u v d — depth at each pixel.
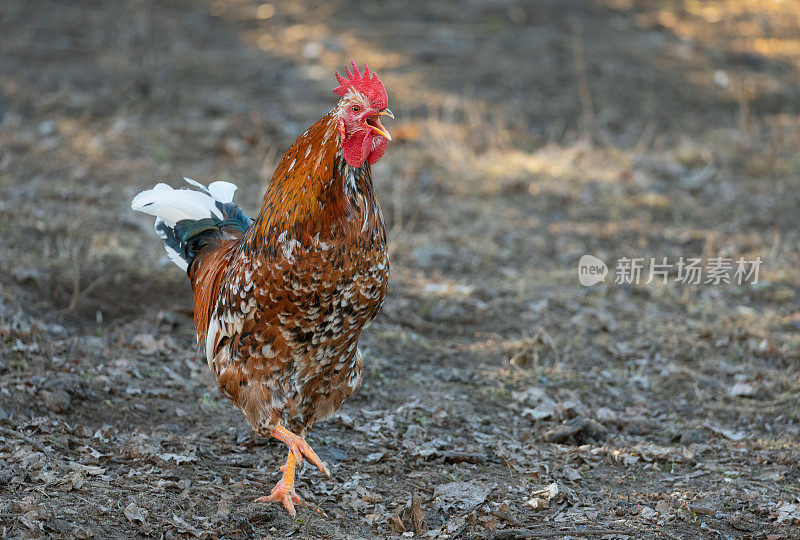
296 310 8.40
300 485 9.89
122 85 26.12
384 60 30.73
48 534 7.83
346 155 8.12
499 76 29.92
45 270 14.84
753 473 10.92
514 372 13.84
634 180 22.97
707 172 23.30
